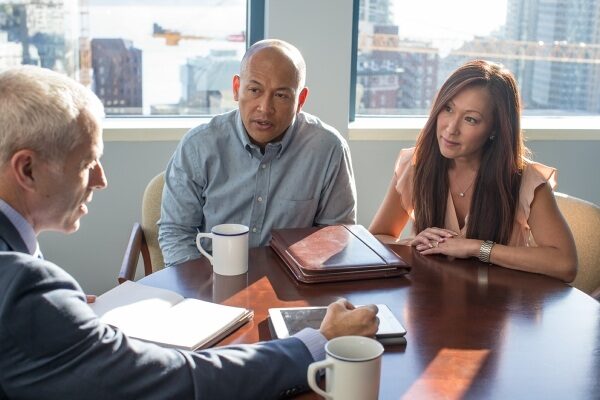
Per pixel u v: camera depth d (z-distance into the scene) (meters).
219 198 2.27
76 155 1.26
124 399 1.19
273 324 1.50
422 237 2.08
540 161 3.48
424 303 1.68
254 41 3.25
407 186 2.31
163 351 1.25
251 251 2.01
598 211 2.32
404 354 1.42
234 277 1.82
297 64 2.15
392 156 3.35
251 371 1.28
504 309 1.66
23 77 1.22
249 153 2.25
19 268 1.15
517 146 2.12
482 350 1.45
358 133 3.28
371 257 1.86
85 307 1.21
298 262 1.81
